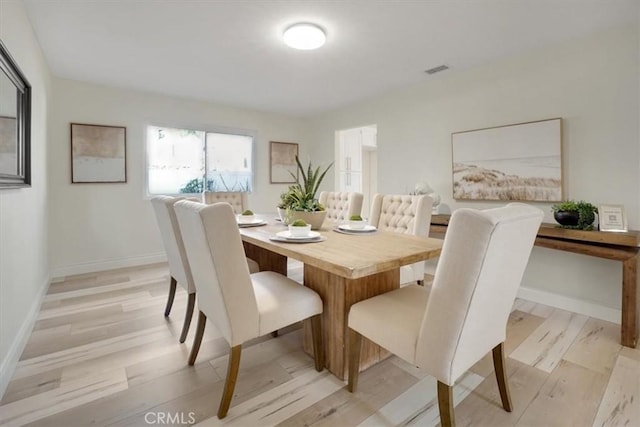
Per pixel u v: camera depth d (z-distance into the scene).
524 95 2.87
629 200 2.37
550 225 2.55
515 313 2.60
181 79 3.54
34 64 2.48
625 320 2.05
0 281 1.64
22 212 2.12
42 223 2.92
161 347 2.02
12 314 1.84
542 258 2.83
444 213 3.51
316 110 5.01
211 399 1.54
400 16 2.24
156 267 3.94
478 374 1.75
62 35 2.52
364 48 2.75
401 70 3.27
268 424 1.38
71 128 3.58
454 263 1.09
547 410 1.47
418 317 1.38
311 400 1.54
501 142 3.00
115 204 3.89
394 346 1.33
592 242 2.25
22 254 2.11
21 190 2.10
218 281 1.38
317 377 1.72
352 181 5.74
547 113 2.74
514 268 1.25
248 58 2.97
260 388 1.62
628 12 2.20
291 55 2.91
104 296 2.92
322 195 3.44
